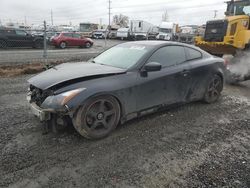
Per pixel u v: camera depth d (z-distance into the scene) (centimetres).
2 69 962
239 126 469
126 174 311
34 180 295
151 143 390
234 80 810
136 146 379
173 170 322
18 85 743
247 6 1144
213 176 311
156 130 436
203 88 564
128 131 428
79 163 331
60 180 297
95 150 364
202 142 399
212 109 558
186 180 302
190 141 401
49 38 2366
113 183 294
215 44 1084
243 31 1018
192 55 546
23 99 598
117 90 402
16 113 499
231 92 721
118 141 393
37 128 429
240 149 381
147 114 477
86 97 370
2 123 447
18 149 360
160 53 479
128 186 289
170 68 484
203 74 551
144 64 447
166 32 3794
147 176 308
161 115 507
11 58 1316
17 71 938
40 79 402
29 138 393
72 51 1950
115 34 4178
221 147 385
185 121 482
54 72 423
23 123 449
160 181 299
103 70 421
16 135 402
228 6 1243
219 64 594
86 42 2420
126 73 425
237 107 580
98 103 390
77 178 301
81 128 376
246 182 302
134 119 480
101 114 394
